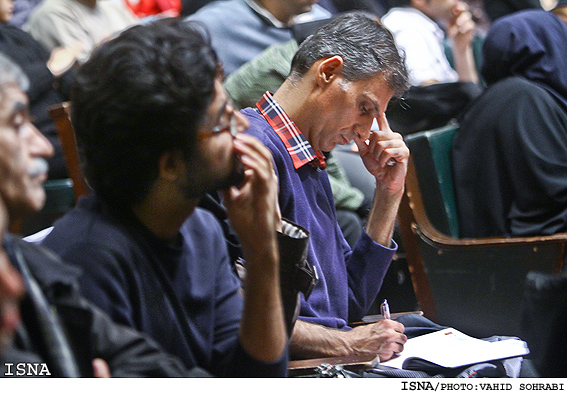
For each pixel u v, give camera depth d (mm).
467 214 4809
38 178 1679
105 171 2014
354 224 4551
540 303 2441
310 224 3080
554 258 4270
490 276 4387
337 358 2764
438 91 5426
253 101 4535
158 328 2094
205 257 2305
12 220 1673
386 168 3453
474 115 4891
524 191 4699
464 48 6270
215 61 2047
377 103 3086
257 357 2102
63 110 3902
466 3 7441
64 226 2062
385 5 7113
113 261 1992
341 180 4676
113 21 5758
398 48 3152
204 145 2010
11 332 1529
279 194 3008
